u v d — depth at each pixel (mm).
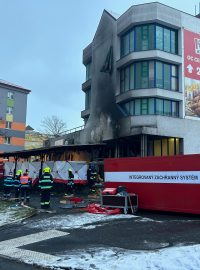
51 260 8180
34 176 28547
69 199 19203
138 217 13414
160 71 33719
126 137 33469
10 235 11367
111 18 38438
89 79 44688
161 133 31656
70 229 11617
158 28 34031
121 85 36469
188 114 34094
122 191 14945
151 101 33188
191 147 33344
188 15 35531
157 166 14828
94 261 7863
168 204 14320
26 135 78062
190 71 34906
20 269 7695
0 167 33625
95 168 26047
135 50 34031
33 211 15750
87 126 41125
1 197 23328
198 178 13547
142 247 9031
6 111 61062
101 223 12383
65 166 25609
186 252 7832
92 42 43188
